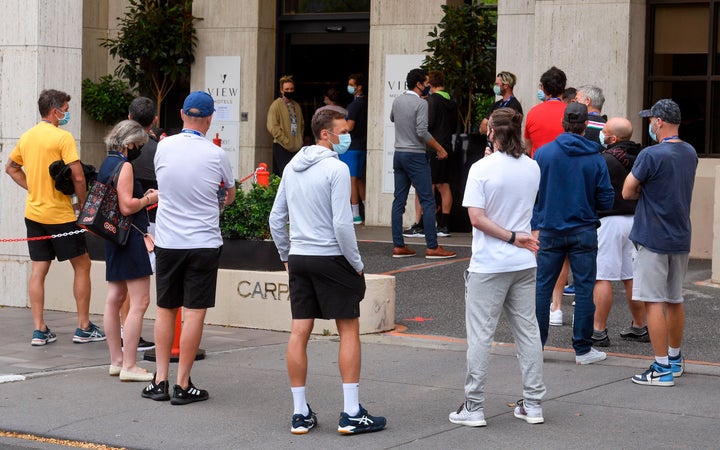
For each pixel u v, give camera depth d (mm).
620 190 9461
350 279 7023
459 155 16125
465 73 15836
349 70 18406
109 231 8328
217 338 10383
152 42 18016
